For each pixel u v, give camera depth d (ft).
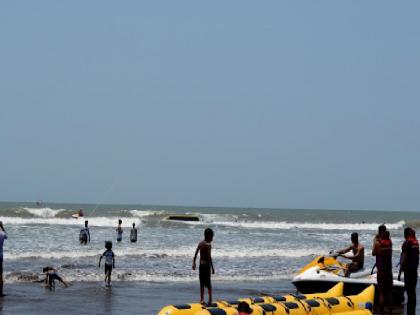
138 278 86.69
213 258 119.34
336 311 53.52
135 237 155.84
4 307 61.62
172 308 47.16
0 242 68.49
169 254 121.60
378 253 61.87
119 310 61.72
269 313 47.65
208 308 46.32
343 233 238.68
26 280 81.10
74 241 151.33
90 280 83.30
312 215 525.75
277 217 407.23
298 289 71.20
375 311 62.69
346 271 71.26
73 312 59.98
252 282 87.92
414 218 516.73
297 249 147.23
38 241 147.33
